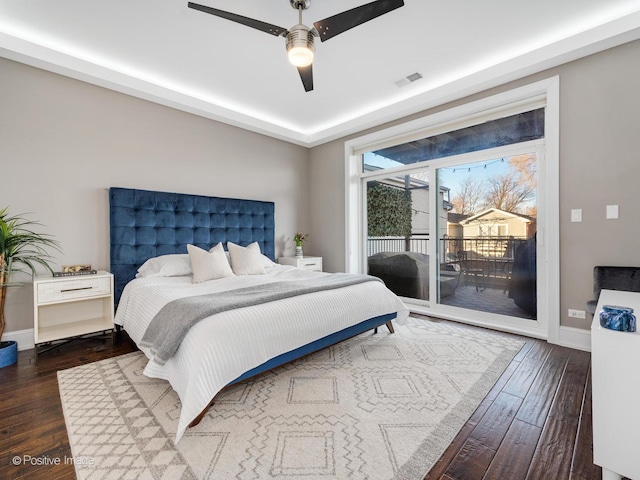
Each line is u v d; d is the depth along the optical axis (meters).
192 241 3.61
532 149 2.96
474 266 3.43
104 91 3.08
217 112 3.77
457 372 2.20
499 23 2.34
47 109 2.77
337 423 1.62
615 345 1.15
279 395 1.90
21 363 2.37
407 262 4.08
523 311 3.09
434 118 3.53
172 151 3.55
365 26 2.37
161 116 3.46
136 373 2.19
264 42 2.57
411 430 1.56
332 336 2.34
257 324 1.82
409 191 4.04
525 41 2.57
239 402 1.82
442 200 3.68
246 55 2.77
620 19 2.26
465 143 3.47
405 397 1.87
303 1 2.05
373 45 2.62
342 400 1.84
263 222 4.35
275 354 1.87
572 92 2.61
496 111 3.14
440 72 3.06
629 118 2.36
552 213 2.72
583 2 2.12
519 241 3.11
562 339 2.69
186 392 1.49
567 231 2.66
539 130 2.95
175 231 3.48
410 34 2.47
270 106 3.85
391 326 3.03
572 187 2.62
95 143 3.03
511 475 1.26
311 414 1.70
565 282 2.68
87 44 2.61
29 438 1.49
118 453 1.38
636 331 1.15
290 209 4.79
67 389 1.96
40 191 2.73
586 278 2.57
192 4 1.76
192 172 3.72
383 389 1.97
